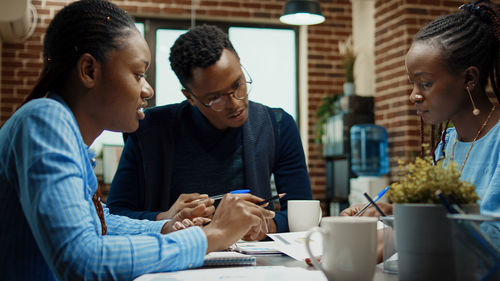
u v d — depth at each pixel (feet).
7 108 15.34
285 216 5.26
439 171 2.33
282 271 2.82
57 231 2.58
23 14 12.90
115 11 3.23
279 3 17.35
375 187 14.58
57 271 2.60
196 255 2.93
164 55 16.88
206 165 5.65
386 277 2.71
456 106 3.56
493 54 3.51
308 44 17.48
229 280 2.57
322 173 17.30
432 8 15.24
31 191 2.63
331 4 17.69
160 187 5.59
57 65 3.12
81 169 2.87
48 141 2.73
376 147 15.74
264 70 17.70
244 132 5.70
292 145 6.02
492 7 3.49
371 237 2.42
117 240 2.72
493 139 3.58
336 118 16.19
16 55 15.42
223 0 16.93
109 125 3.32
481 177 3.65
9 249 2.93
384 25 16.28
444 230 2.20
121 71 3.17
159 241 2.83
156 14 16.55
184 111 5.80
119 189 5.58
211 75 4.95
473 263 2.11
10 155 2.83
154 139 5.58
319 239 4.13
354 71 17.71
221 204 3.21
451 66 3.43
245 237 4.21
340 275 2.42
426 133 12.84
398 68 15.39
